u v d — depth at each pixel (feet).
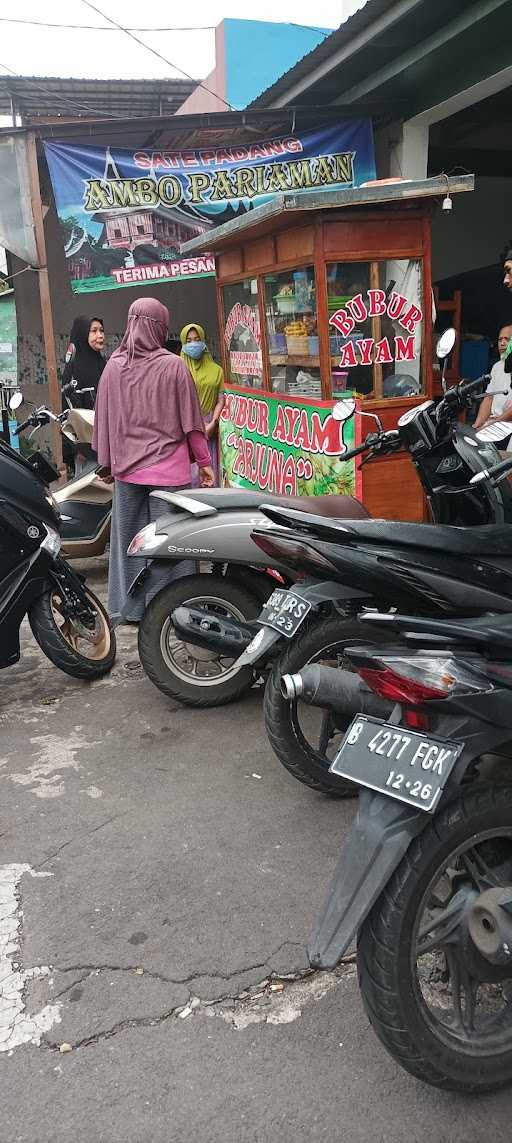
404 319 16.72
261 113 24.77
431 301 16.88
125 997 7.13
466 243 34.45
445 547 8.20
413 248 16.37
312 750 9.85
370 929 5.66
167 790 10.39
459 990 6.13
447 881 7.93
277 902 8.24
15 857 9.10
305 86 26.12
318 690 8.16
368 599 9.19
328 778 9.90
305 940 7.73
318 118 25.21
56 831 9.57
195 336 21.40
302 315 16.93
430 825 5.72
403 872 5.62
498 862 6.64
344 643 9.49
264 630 9.50
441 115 24.85
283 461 18.43
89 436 18.51
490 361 30.81
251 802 10.08
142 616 12.38
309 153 25.58
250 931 7.86
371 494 16.57
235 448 21.71
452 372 30.25
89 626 13.83
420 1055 5.75
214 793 10.30
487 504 10.41
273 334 18.79
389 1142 5.79
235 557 11.71
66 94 36.22
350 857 5.69
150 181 25.00
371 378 16.66
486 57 21.39
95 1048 6.63
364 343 16.43
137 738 11.83
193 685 12.47
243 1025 6.82
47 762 11.22
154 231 25.46
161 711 12.69
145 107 40.11
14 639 12.73
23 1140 5.84
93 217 24.98
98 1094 6.21
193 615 11.42
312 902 8.22
